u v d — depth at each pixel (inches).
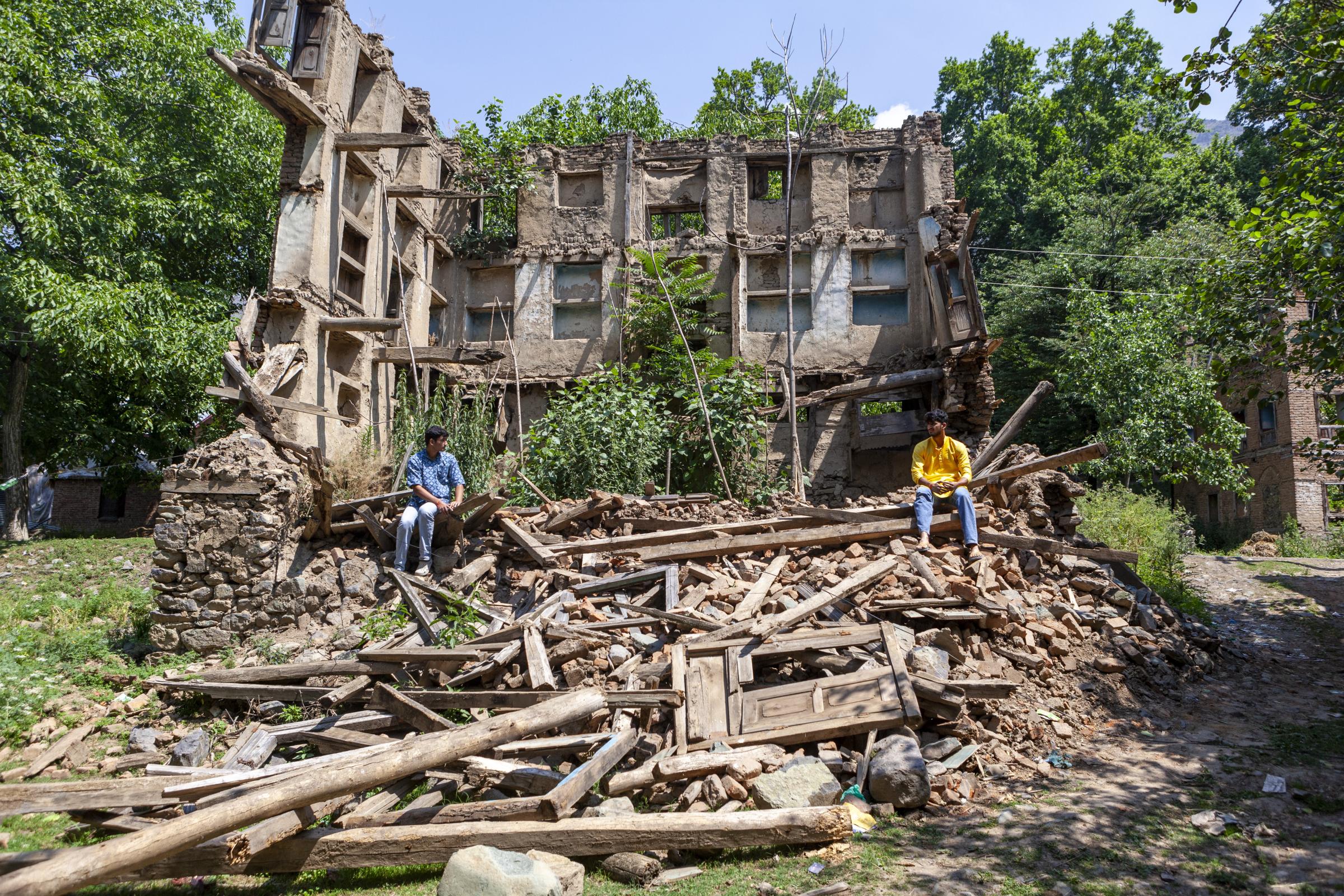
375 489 450.0
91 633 372.2
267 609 343.9
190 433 784.3
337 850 192.9
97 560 557.0
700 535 352.5
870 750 230.8
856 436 649.0
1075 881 175.6
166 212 708.7
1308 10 419.2
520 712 216.2
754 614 290.5
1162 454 777.6
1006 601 301.1
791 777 212.5
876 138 683.4
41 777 257.8
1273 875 175.3
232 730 279.7
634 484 513.7
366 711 268.2
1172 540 508.1
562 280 703.1
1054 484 379.6
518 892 157.9
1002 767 239.1
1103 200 1100.5
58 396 763.4
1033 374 1076.5
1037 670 289.1
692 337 680.4
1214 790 222.2
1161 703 300.2
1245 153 1283.2
